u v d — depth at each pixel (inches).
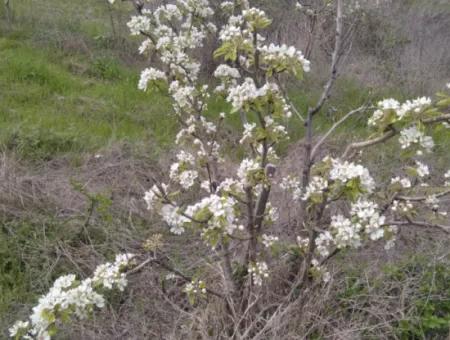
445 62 325.4
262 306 115.3
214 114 236.8
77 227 151.9
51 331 89.1
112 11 338.6
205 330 110.7
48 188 166.7
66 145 194.2
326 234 95.4
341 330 116.2
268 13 285.1
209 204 89.7
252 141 100.7
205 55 266.5
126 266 105.0
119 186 174.9
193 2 142.6
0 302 127.3
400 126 94.3
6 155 176.9
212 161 127.1
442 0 391.5
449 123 91.0
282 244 133.0
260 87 101.3
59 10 346.9
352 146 102.1
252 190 106.8
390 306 127.6
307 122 118.3
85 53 285.7
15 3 340.8
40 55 271.4
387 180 183.5
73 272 139.7
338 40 124.6
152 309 128.3
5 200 156.7
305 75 287.1
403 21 346.0
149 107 237.3
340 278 134.3
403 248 150.9
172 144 202.4
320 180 96.9
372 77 293.0
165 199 101.0
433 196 103.2
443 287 134.9
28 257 141.6
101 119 221.1
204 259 137.5
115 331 123.4
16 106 220.1
